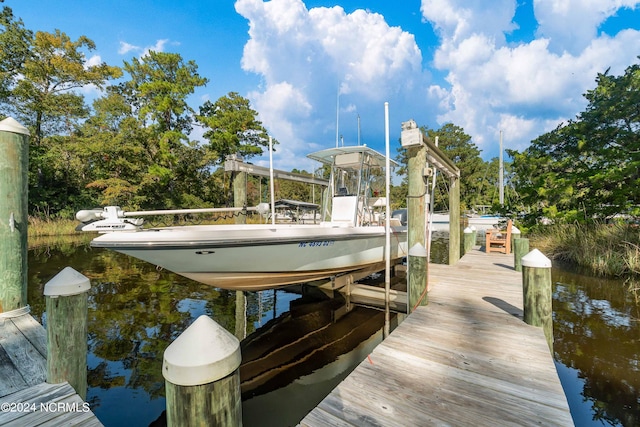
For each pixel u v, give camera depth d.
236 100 22.28
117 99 19.66
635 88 8.43
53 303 1.91
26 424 1.59
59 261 8.49
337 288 5.15
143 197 17.94
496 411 1.69
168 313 4.63
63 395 1.82
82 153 16.83
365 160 5.56
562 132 9.98
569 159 9.47
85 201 18.34
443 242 15.01
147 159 18.97
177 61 20.38
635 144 7.71
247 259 3.41
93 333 3.88
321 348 3.77
